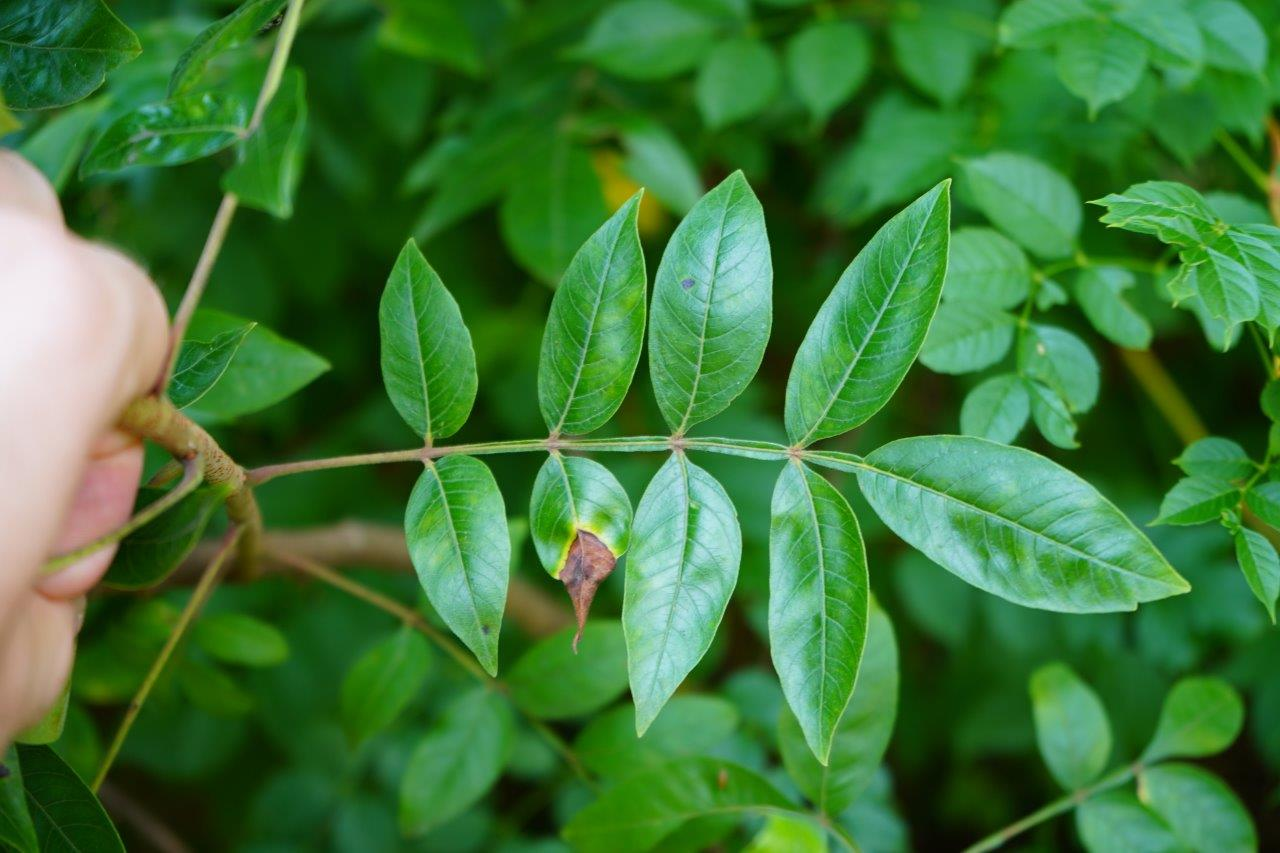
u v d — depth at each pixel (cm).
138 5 73
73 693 61
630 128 68
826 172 75
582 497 49
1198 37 57
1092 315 56
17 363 42
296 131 47
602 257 49
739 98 66
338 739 76
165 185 78
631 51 67
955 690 79
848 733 54
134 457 46
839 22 67
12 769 48
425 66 74
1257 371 79
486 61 77
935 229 48
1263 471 51
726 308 49
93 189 68
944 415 81
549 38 76
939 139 64
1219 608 66
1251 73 58
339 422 93
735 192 49
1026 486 48
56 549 45
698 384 49
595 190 67
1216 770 85
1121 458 78
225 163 75
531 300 88
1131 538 47
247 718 81
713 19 68
